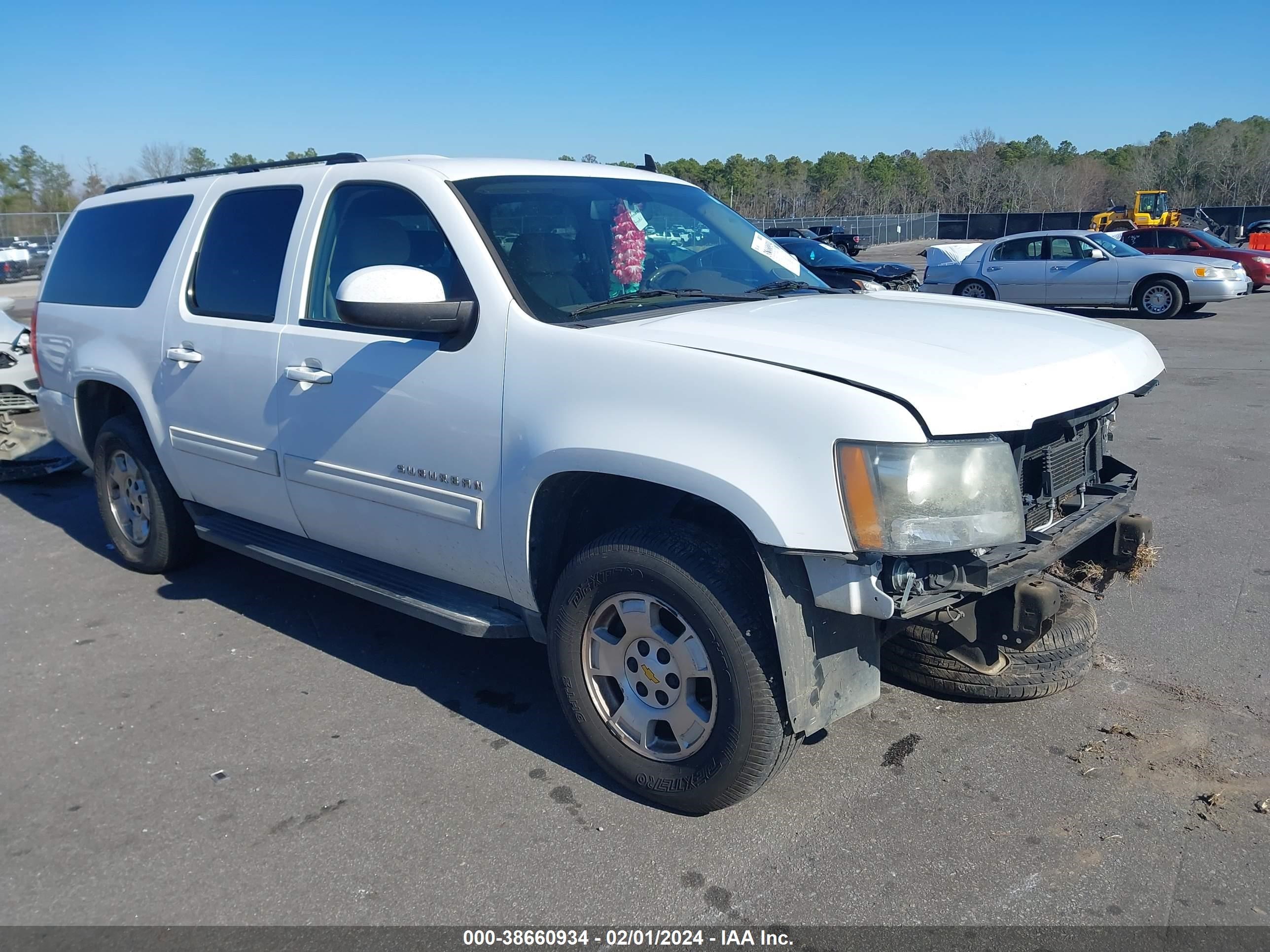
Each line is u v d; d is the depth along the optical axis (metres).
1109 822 3.01
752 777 2.88
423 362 3.37
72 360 5.20
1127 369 3.17
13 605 4.97
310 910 2.70
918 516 2.52
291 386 3.84
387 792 3.25
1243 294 17.22
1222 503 6.24
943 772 3.30
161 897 2.77
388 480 3.54
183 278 4.50
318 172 3.99
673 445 2.75
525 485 3.09
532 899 2.72
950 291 19.28
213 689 4.01
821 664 2.82
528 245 3.40
